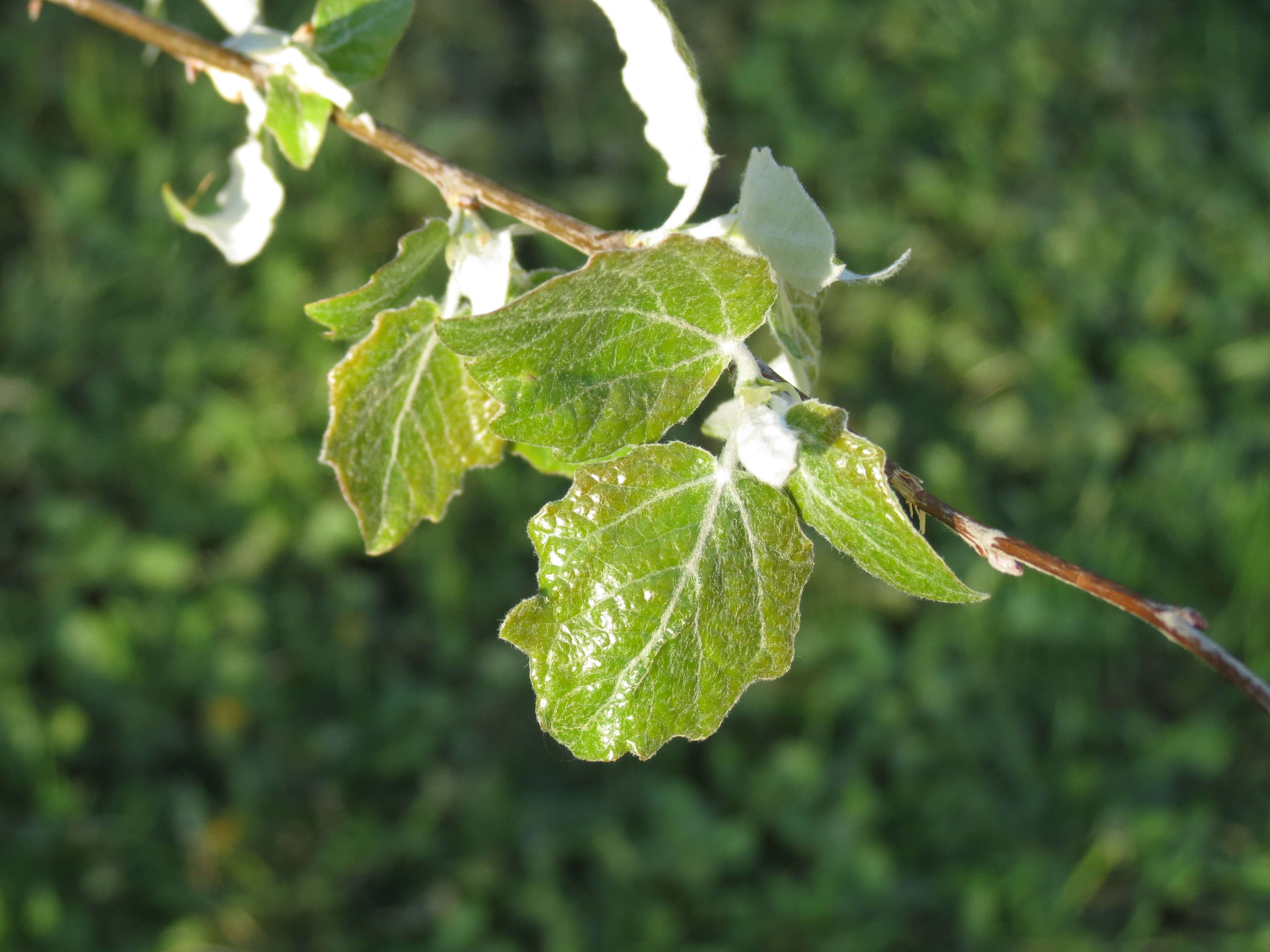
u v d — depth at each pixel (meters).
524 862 0.76
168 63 0.98
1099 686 0.86
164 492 0.84
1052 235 1.02
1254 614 0.87
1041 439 0.92
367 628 0.82
